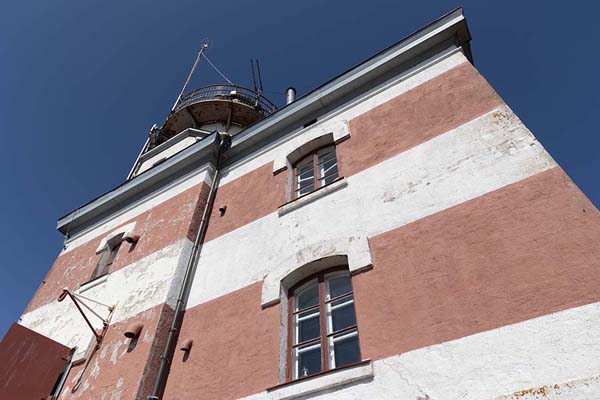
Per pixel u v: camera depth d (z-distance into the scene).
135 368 7.64
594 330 4.48
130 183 13.48
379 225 7.20
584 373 4.26
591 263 4.96
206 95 18.72
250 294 7.84
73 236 14.20
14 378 8.35
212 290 8.59
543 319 4.85
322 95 10.96
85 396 7.95
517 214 5.95
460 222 6.39
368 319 6.06
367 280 6.53
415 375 5.17
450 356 5.12
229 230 9.80
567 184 5.82
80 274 12.02
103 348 8.72
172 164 12.70
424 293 5.91
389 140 8.69
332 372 5.71
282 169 10.24
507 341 4.90
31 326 11.34
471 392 4.71
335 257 7.21
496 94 7.84
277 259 8.05
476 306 5.39
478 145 7.22
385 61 10.33
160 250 10.18
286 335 6.91
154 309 8.59
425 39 9.94
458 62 9.16
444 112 8.33
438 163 7.47
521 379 4.54
